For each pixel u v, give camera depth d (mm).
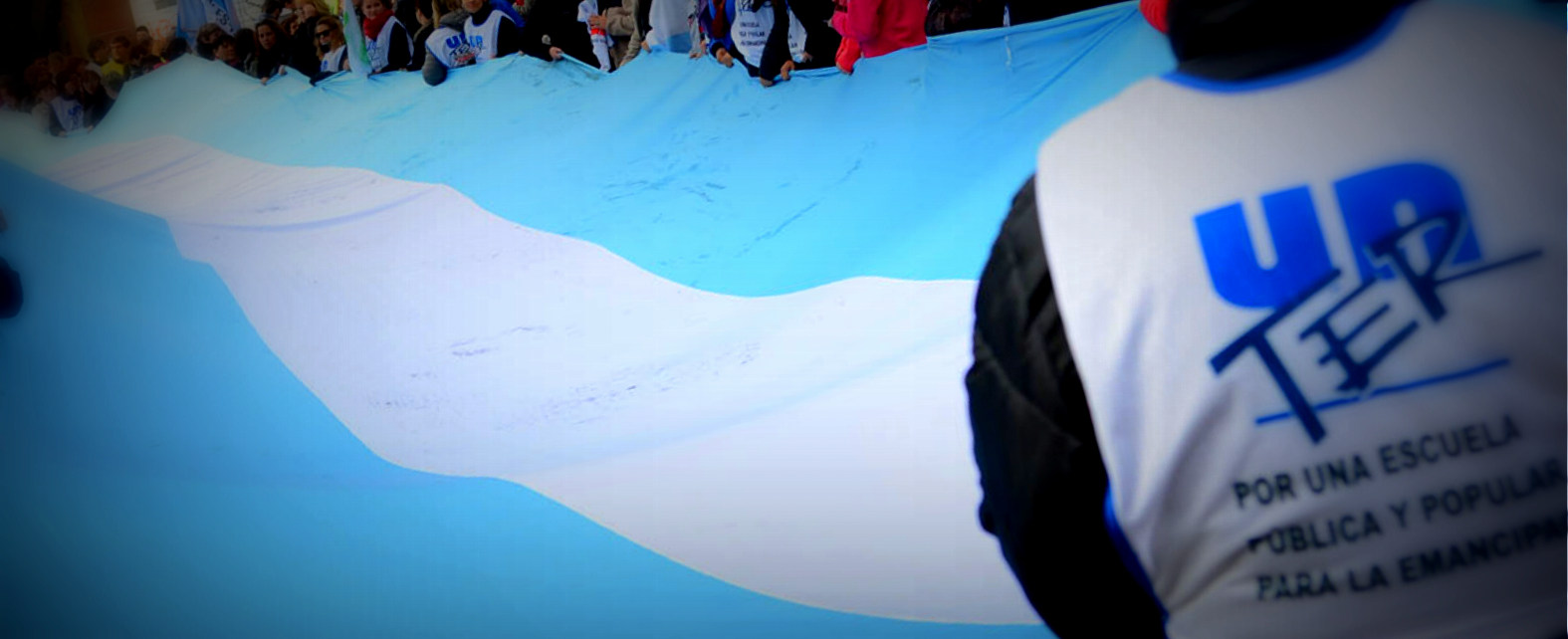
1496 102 637
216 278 3568
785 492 2529
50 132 3709
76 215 3676
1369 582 630
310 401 3312
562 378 2994
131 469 3432
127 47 3711
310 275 3438
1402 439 624
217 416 3422
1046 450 671
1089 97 2367
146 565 3207
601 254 3098
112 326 3623
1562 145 623
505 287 3186
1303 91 669
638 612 2490
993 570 2240
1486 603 619
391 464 3086
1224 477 648
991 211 2508
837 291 2688
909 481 2414
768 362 2730
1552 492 614
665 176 3029
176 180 3686
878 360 2578
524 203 3201
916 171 2607
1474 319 615
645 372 2898
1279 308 637
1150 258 657
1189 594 680
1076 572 688
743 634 2355
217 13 3639
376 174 3441
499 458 2920
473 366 3129
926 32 2543
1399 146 639
